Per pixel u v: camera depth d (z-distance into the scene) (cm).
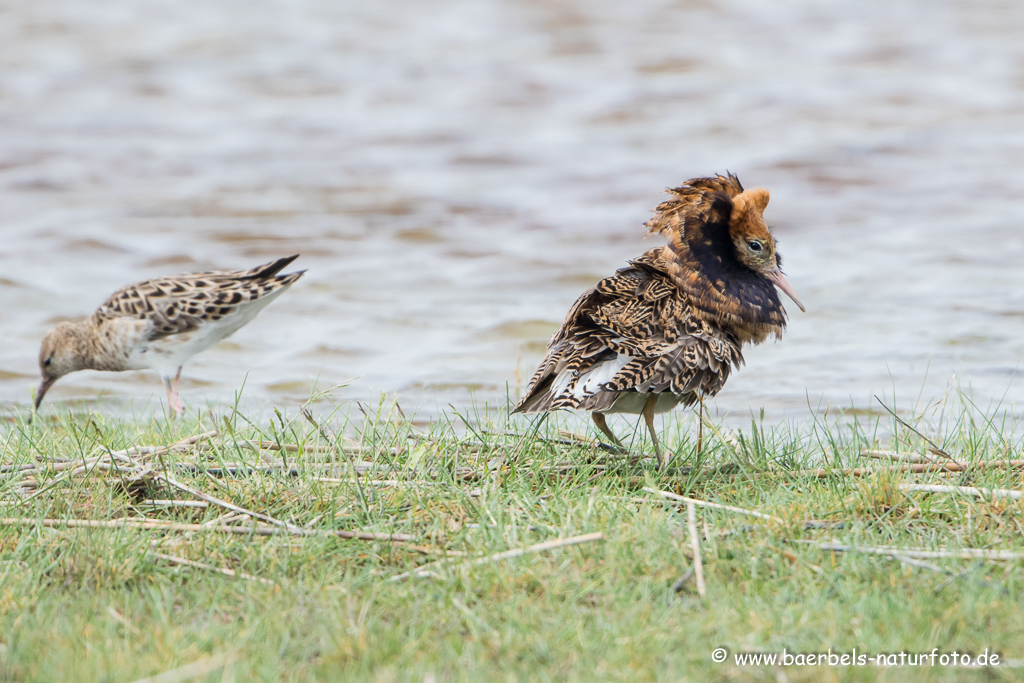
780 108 3203
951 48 3831
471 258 2142
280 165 2834
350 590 765
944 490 880
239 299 1351
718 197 1003
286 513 891
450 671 673
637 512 871
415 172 2777
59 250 2183
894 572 768
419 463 952
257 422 1215
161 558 810
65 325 1402
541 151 2911
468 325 1747
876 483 896
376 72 3672
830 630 693
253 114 3281
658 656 674
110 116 3247
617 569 778
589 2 4528
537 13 4394
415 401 1386
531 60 3766
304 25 4303
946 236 2202
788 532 825
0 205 2500
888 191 2542
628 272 1011
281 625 714
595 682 650
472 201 2536
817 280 1942
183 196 2586
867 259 2064
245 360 1605
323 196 2591
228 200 2553
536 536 843
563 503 885
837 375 1462
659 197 2538
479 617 726
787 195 2541
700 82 3478
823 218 2362
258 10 4538
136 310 1359
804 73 3556
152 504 902
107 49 3953
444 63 3759
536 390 998
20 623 727
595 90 3419
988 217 2328
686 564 787
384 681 655
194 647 689
